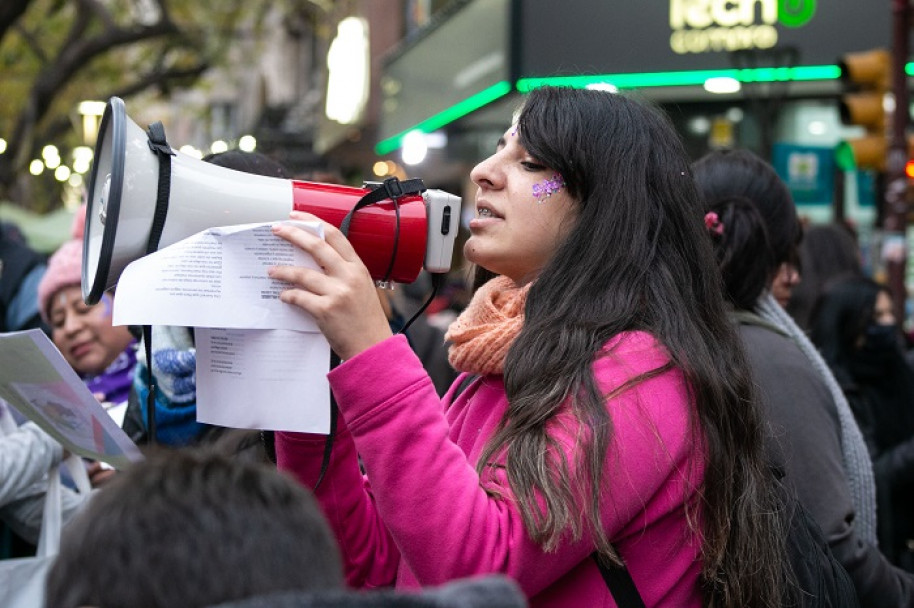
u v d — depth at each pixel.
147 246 1.93
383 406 1.89
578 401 1.94
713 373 2.02
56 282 3.61
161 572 1.12
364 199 2.04
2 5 11.98
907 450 3.99
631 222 2.12
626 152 2.15
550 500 1.85
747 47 10.05
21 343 2.10
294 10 22.20
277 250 1.91
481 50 11.30
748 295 2.97
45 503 3.02
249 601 1.04
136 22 19.22
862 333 4.27
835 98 11.73
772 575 2.10
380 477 1.89
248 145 10.26
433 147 15.95
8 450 2.87
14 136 15.22
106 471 3.35
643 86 10.66
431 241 2.08
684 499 1.98
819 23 10.41
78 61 15.54
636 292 2.08
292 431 2.01
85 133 11.59
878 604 2.77
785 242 3.09
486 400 2.24
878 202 9.66
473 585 1.10
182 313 1.88
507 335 2.16
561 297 2.08
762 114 9.05
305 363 1.94
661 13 10.57
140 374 2.86
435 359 4.81
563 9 10.47
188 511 1.16
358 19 17.94
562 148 2.14
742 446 2.08
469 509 1.86
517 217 2.18
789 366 2.71
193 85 20.89
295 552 1.17
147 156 1.91
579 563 1.99
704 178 3.06
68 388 2.15
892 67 7.87
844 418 3.02
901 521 4.05
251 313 1.91
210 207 1.95
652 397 1.96
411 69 14.84
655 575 2.00
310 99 23.64
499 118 13.02
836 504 2.64
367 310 1.92
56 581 1.16
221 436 2.67
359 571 2.29
